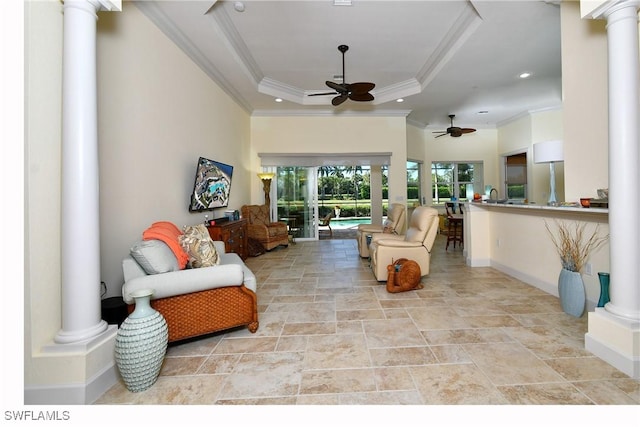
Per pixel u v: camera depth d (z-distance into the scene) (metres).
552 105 6.55
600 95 2.72
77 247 1.67
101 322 1.80
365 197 11.71
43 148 1.62
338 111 6.73
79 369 1.61
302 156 6.93
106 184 2.44
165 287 2.05
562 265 2.94
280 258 5.43
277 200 7.33
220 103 4.91
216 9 3.28
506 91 5.64
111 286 2.47
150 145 3.00
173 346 2.22
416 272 3.42
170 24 3.23
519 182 7.64
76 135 1.66
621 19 1.78
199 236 2.62
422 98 6.00
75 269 1.66
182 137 3.66
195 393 1.69
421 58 4.66
